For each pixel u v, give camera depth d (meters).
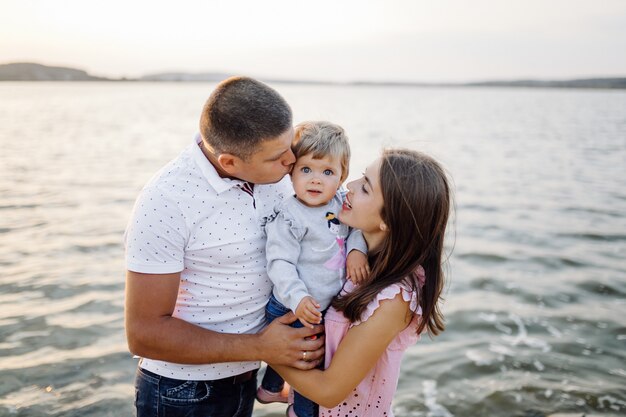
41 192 10.04
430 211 1.92
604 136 27.28
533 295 5.77
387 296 1.91
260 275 2.15
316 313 1.92
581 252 7.36
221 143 1.94
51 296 5.20
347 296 1.99
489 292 5.85
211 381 2.16
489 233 8.31
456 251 7.30
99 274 5.80
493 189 12.25
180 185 1.98
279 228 2.08
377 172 1.98
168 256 1.94
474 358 4.42
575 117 46.12
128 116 35.84
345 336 1.96
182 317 2.13
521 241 7.88
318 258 2.11
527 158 18.02
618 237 8.16
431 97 117.88
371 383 2.08
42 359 4.04
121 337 4.42
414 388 4.00
